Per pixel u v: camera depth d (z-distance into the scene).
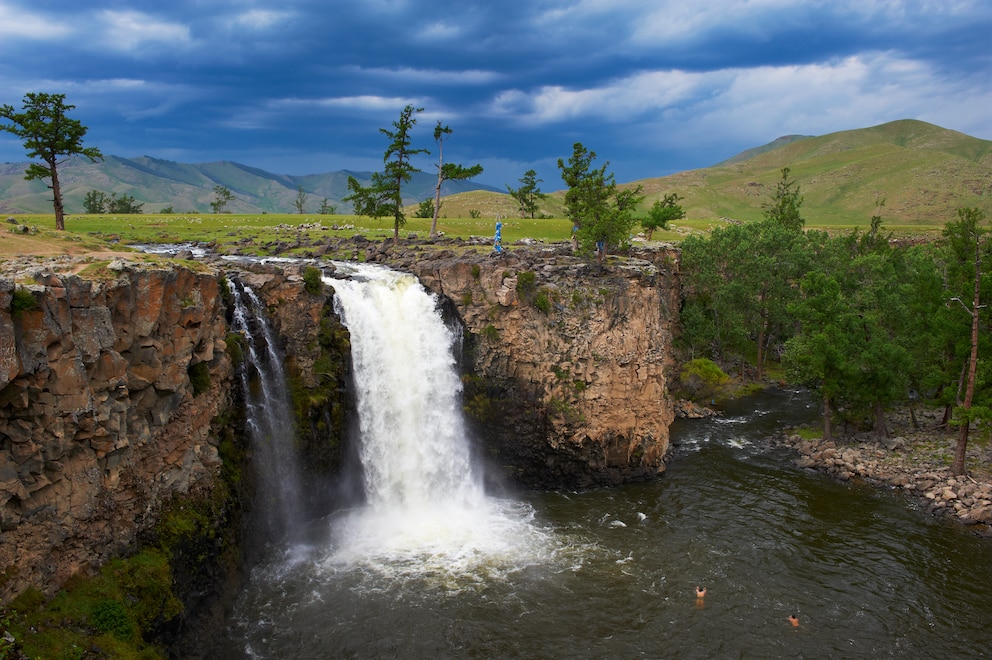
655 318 54.41
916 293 60.75
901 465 53.56
